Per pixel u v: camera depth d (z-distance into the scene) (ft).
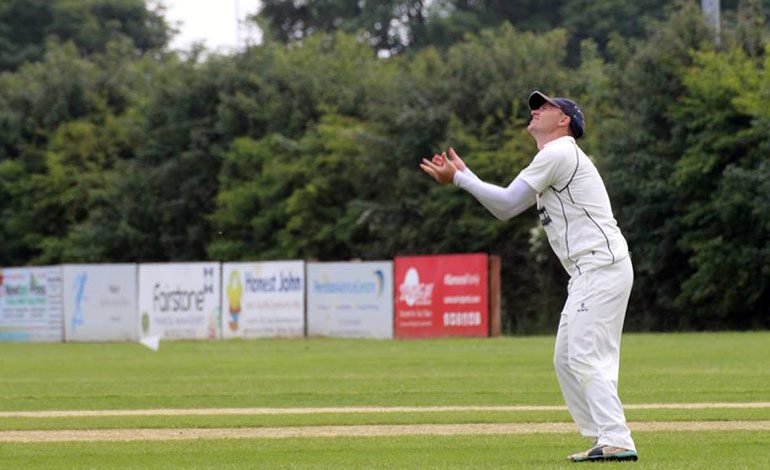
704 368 229.45
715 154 461.37
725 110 466.29
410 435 134.41
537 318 510.58
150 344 351.67
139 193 640.17
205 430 143.54
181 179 636.89
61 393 200.95
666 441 123.34
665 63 486.38
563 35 584.40
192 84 645.10
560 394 181.78
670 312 490.49
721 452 114.21
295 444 128.06
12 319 479.41
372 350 328.29
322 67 653.30
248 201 605.31
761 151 456.45
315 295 430.20
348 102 629.10
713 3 499.92
